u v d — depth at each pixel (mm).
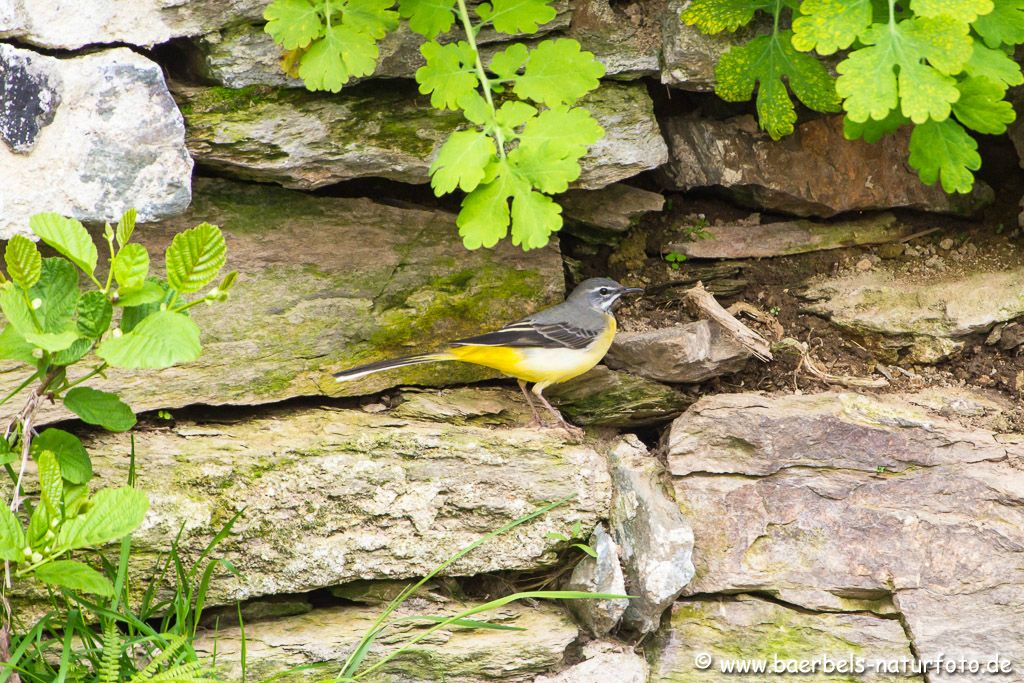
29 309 7180
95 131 8562
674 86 10812
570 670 9406
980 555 9664
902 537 9797
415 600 9594
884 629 9531
